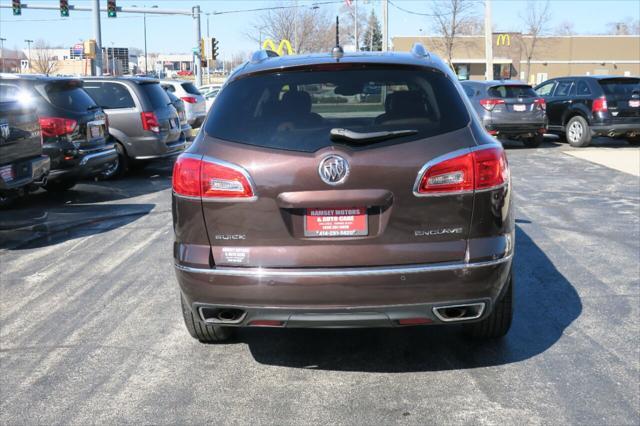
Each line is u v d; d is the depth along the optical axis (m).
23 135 7.21
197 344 4.21
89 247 6.72
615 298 4.88
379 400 3.42
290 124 3.38
